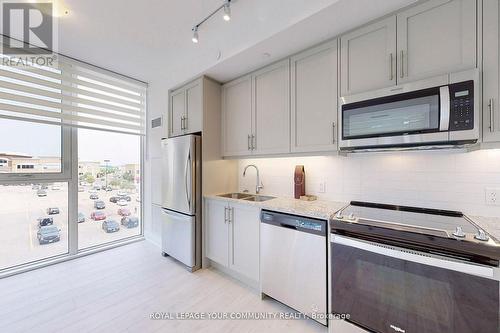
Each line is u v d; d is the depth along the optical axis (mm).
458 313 1080
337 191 2072
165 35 2275
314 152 1916
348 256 1412
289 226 1761
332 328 1488
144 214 3582
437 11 1343
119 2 1789
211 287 2168
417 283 1183
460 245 1056
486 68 1197
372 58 1581
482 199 1461
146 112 3529
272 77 2191
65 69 2703
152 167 3416
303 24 1612
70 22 2057
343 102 1646
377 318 1310
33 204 2605
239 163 2916
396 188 1767
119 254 2955
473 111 1178
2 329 1602
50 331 1586
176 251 2682
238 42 2021
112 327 1628
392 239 1242
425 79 1327
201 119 2562
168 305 1889
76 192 2875
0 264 2410
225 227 2338
